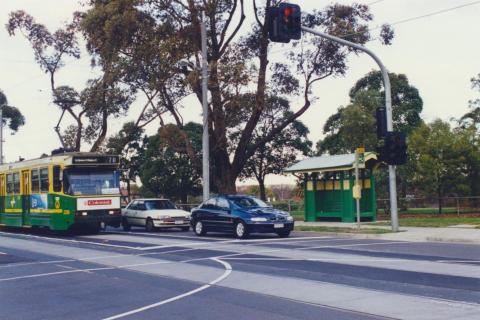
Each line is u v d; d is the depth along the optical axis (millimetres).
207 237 23969
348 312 8812
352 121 44031
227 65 30656
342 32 32938
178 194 54938
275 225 22594
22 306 10180
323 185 32375
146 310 9438
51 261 16938
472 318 8109
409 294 9977
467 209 34000
